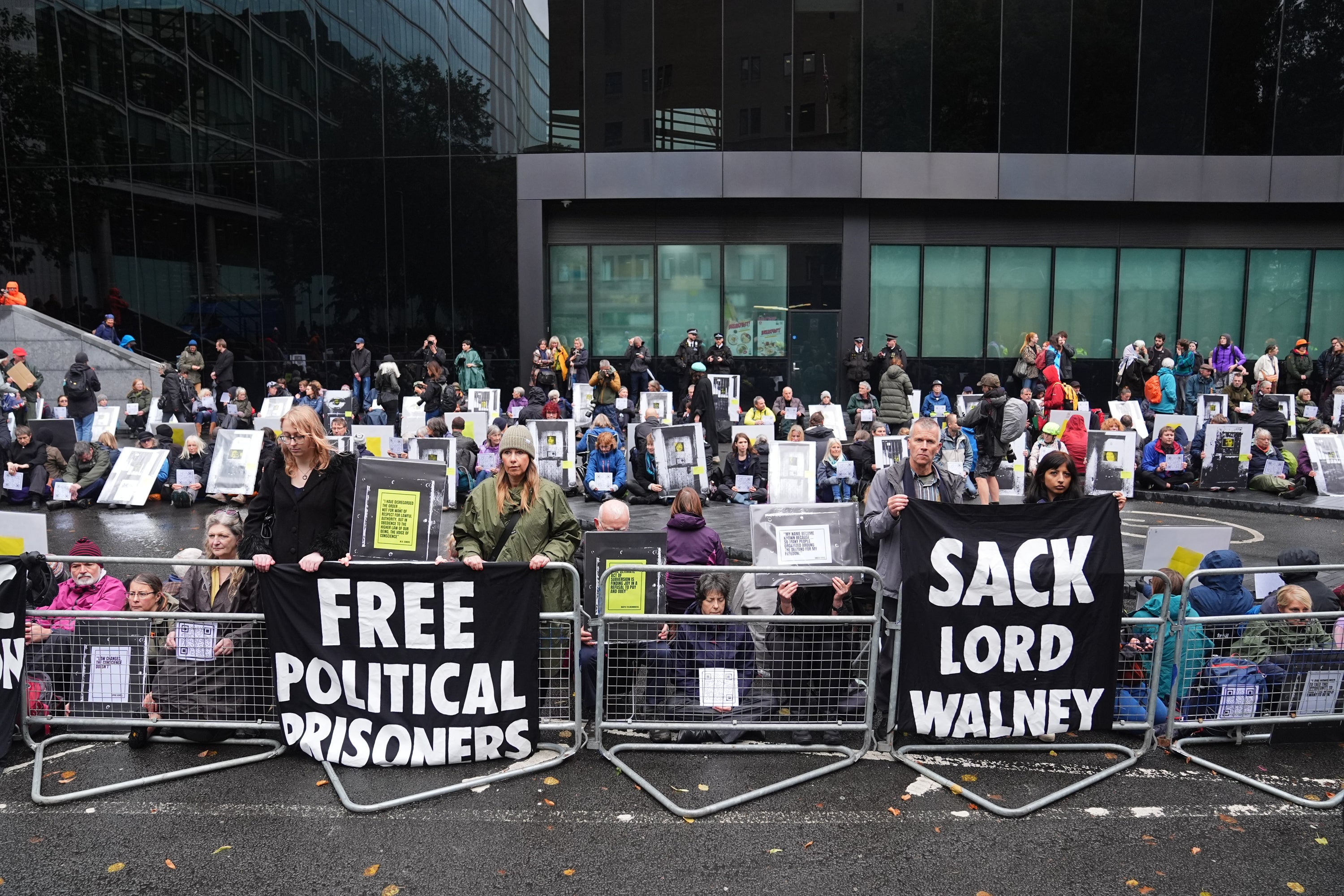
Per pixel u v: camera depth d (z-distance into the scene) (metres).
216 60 24.59
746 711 6.01
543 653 5.92
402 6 23.95
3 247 25.39
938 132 23.23
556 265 24.58
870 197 23.39
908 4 22.88
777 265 24.23
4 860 4.59
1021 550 5.69
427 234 24.28
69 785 5.41
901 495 5.88
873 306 24.34
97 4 24.73
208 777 5.54
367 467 5.97
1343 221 24.02
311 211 24.56
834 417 18.97
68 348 23.25
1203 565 6.43
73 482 14.91
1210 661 6.01
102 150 25.06
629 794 5.36
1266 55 22.88
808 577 6.20
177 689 5.86
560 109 23.55
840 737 6.06
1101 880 4.48
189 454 15.34
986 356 24.39
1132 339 24.41
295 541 5.87
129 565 10.49
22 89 25.09
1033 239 24.17
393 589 5.55
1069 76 23.02
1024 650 5.72
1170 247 24.16
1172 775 5.66
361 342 23.05
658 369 24.48
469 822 5.00
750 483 15.01
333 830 4.90
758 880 4.47
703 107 23.28
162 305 25.28
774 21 23.03
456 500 14.71
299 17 24.20
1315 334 24.31
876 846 4.79
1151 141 23.14
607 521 6.35
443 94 23.94
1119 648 5.90
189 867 4.54
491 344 24.25
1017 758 5.87
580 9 23.31
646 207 24.23
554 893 4.35
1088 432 15.60
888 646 6.06
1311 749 6.07
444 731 5.62
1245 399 19.11
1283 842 4.85
